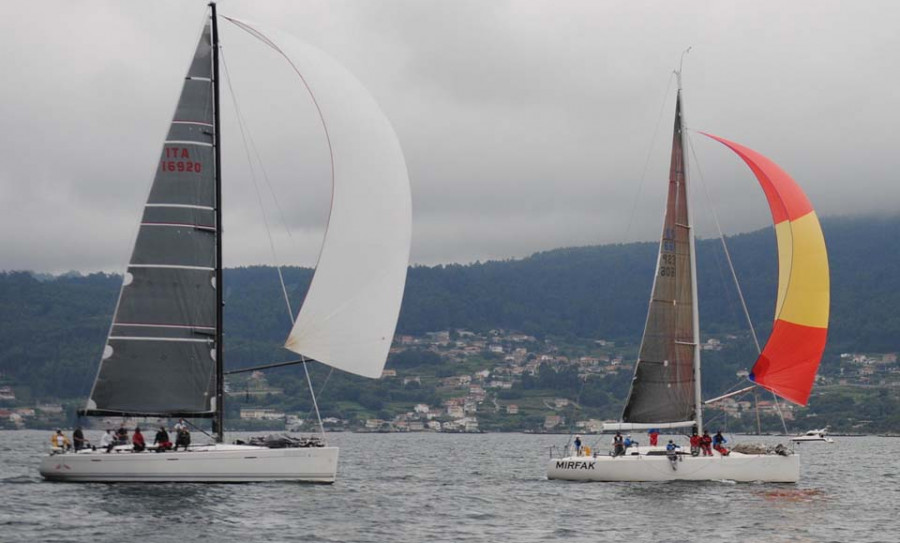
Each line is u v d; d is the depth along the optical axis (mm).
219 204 57531
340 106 59031
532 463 106438
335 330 57844
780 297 64812
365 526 46781
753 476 62875
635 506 54438
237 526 44875
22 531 42625
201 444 56312
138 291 56531
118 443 56062
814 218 64812
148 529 43500
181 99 57250
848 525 50625
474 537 45188
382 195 58844
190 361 56781
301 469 56625
